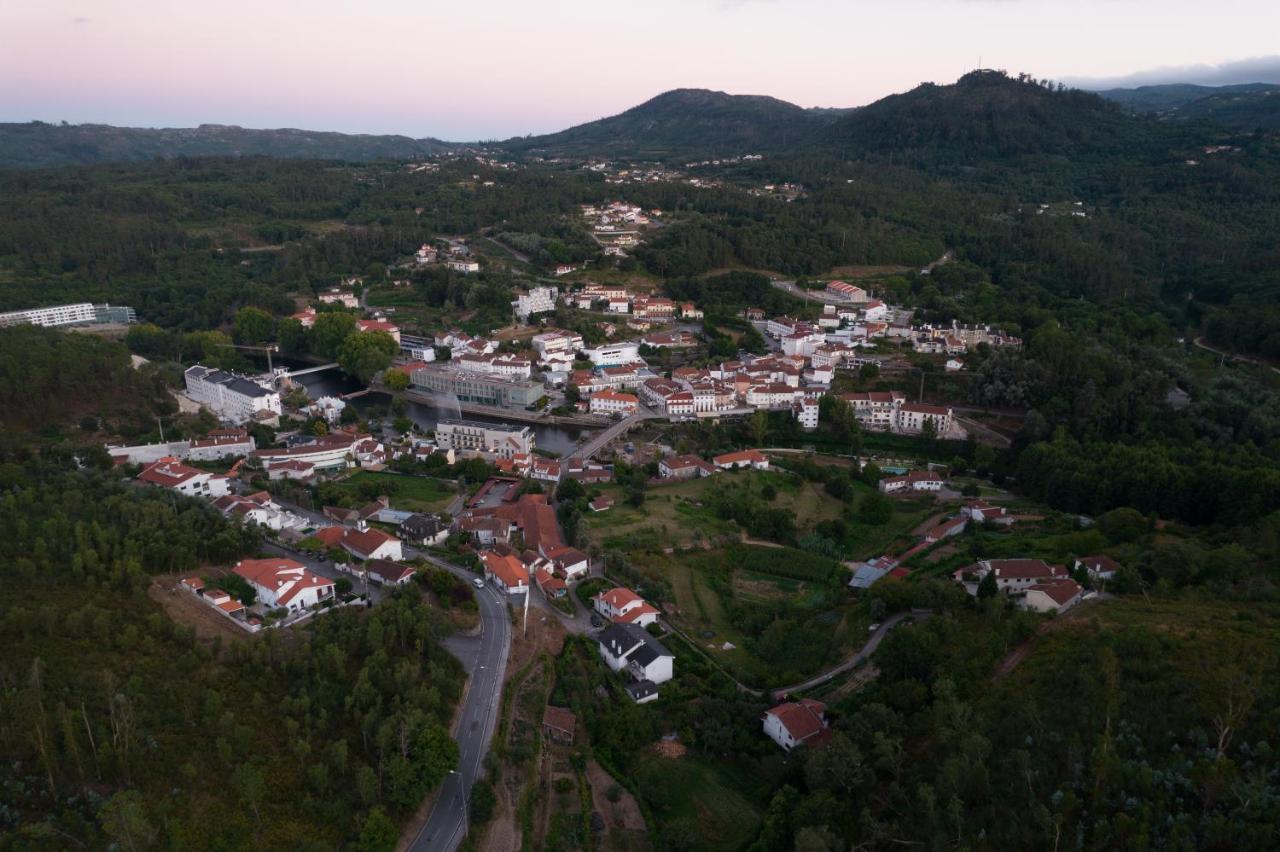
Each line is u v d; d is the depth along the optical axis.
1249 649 119.88
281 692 124.19
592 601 172.50
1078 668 123.19
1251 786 93.81
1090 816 97.69
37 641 122.50
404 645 139.62
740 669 150.75
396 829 106.38
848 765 114.00
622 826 114.88
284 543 187.75
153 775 105.88
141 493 187.88
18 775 100.31
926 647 137.50
